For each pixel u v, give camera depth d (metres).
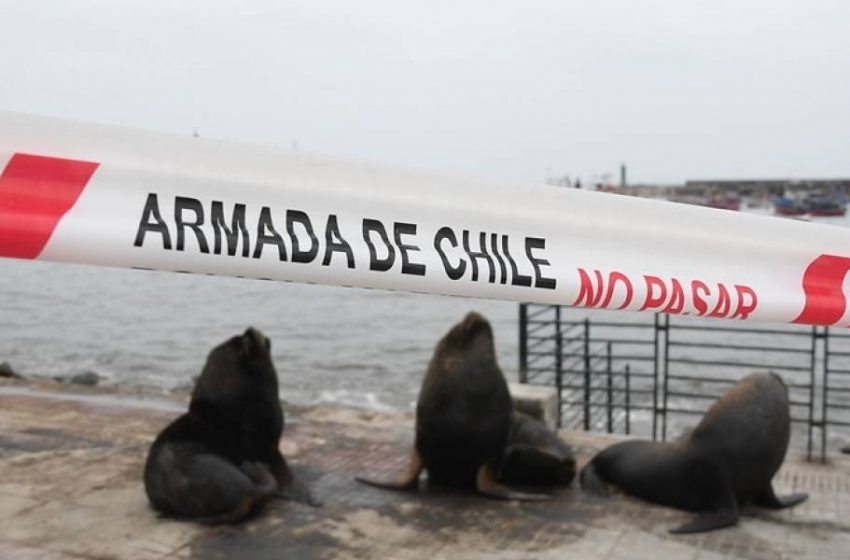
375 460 8.38
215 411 7.11
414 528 6.66
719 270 5.07
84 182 3.60
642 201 4.93
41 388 11.04
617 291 4.73
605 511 7.09
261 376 7.25
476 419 7.30
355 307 37.12
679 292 4.93
